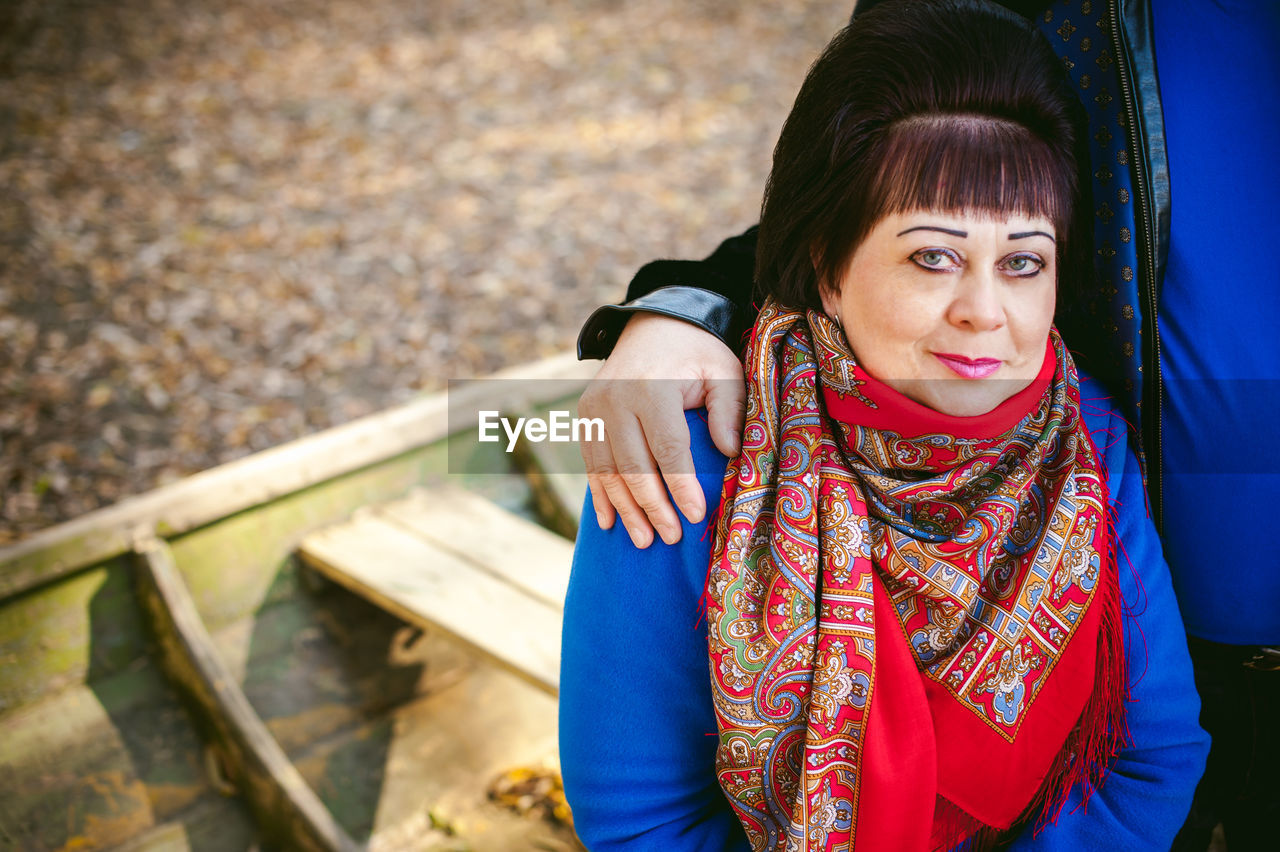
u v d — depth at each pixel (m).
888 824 0.82
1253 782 1.14
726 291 0.97
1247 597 1.01
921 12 0.77
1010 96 0.75
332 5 10.13
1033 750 0.87
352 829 2.23
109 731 2.14
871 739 0.81
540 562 2.46
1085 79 0.92
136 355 4.91
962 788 0.86
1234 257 0.93
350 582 2.38
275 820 2.07
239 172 6.95
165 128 7.51
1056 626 0.85
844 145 0.76
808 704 0.82
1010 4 0.97
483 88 8.43
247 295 5.48
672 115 7.86
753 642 0.81
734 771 0.85
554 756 2.39
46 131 7.30
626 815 0.89
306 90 8.33
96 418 4.43
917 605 0.84
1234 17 0.92
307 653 2.47
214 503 2.38
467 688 2.54
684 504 0.82
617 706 0.88
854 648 0.80
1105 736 0.91
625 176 6.94
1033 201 0.75
